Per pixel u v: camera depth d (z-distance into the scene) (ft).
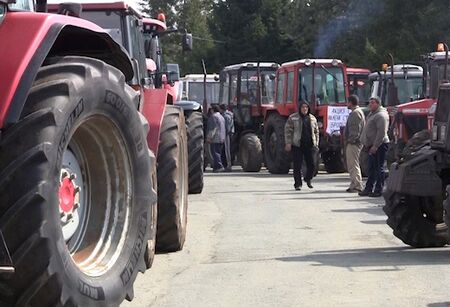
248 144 85.56
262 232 38.19
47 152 15.96
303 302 24.08
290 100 80.84
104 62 19.44
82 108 17.30
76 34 19.13
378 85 82.38
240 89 92.07
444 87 31.27
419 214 33.12
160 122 30.63
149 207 20.12
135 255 19.52
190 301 24.34
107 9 33.88
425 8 132.57
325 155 82.64
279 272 28.53
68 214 18.07
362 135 55.72
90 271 18.07
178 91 60.08
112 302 18.21
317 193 57.98
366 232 37.99
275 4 189.37
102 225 19.22
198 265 30.01
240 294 25.18
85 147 19.01
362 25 142.10
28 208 15.67
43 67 17.12
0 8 16.87
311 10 158.10
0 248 15.75
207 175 80.23
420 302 23.90
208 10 241.96
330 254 32.12
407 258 31.04
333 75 80.59
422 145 33.91
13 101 15.98
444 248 33.35
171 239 32.42
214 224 41.04
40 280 15.98
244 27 192.65
